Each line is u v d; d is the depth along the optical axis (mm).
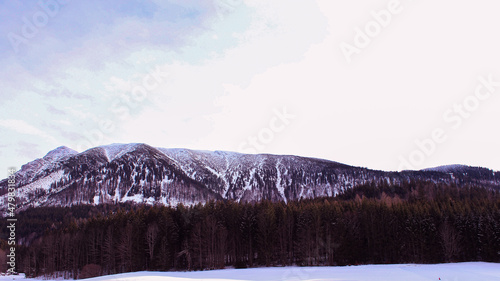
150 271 88750
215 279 64875
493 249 90438
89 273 97188
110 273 95625
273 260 94125
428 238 93875
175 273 79125
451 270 72125
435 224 96812
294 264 94938
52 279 99438
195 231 95438
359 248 94062
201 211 102188
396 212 98438
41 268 108812
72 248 103562
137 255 94312
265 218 96000
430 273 67500
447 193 152625
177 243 97562
